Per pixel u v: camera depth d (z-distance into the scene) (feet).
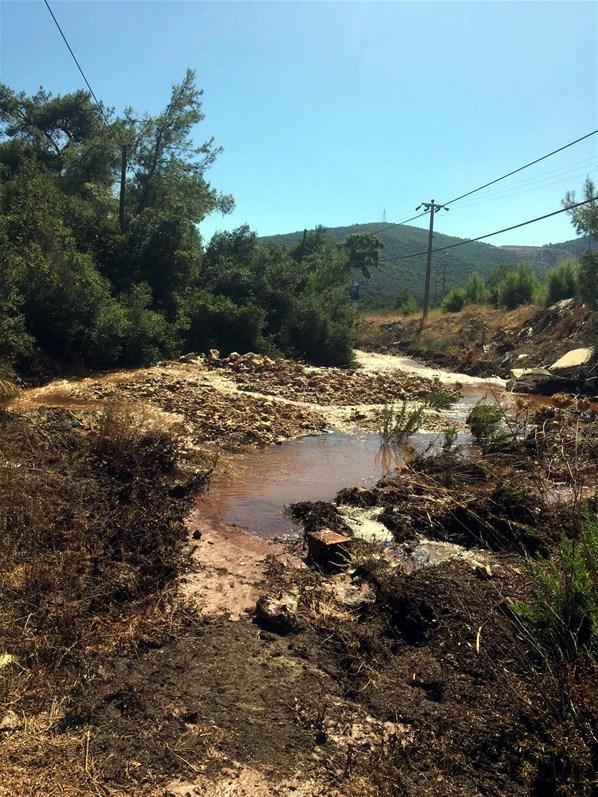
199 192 92.43
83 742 10.38
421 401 52.75
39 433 28.27
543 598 13.14
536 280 115.24
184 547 19.22
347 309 96.37
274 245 99.35
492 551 19.65
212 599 15.99
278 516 23.08
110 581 15.81
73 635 13.37
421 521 21.77
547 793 9.65
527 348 79.15
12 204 59.06
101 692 11.76
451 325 111.24
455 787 9.76
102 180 97.14
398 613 14.98
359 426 40.93
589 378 57.41
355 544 19.12
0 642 12.84
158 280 73.36
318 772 10.00
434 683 12.35
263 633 14.34
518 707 11.14
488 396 58.54
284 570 17.92
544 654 12.09
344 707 11.66
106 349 56.13
